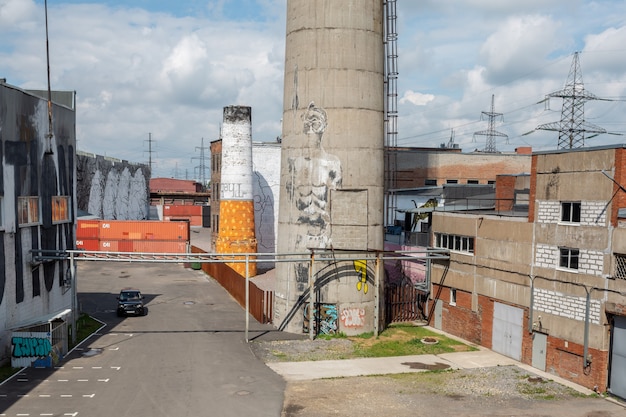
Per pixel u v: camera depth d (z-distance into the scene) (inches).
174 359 956.0
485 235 1104.2
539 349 960.9
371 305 1202.6
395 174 2253.9
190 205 4343.0
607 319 836.0
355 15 1161.4
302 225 1181.1
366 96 1175.6
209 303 1528.1
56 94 1299.2
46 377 840.3
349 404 759.1
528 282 986.1
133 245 2439.7
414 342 1127.0
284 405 748.0
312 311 1127.0
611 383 834.2
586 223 871.7
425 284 1314.0
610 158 831.1
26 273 1013.2
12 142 959.0
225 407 732.7
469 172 2479.1
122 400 746.8
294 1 1189.7
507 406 768.9
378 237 1211.2
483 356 1040.8
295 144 1189.7
